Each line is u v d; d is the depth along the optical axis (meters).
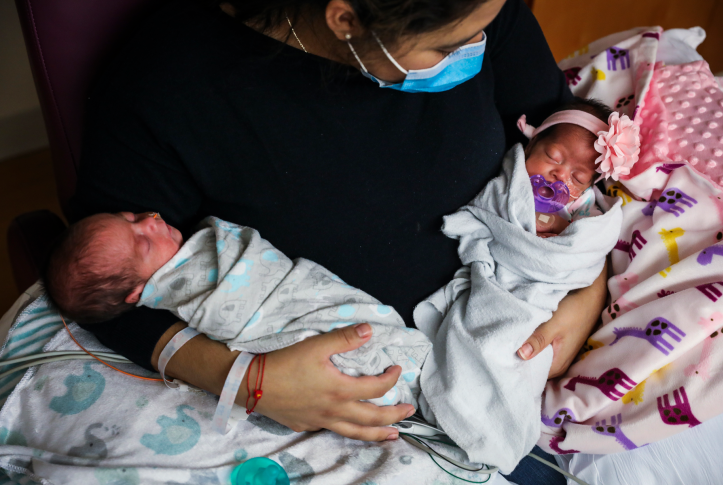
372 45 0.72
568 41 1.90
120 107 0.86
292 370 0.84
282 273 0.95
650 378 0.98
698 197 1.08
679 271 1.03
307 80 0.85
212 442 0.92
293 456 0.90
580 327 1.06
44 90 1.00
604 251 1.06
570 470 1.02
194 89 0.84
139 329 0.93
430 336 1.04
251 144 0.88
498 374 0.93
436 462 0.93
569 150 1.11
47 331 1.08
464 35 0.70
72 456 0.87
